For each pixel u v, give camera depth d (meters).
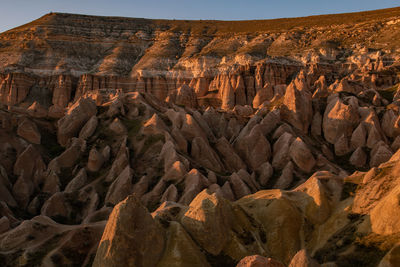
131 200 25.66
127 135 58.44
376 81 91.56
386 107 67.56
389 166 30.38
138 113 64.00
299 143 54.72
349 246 24.52
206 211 28.30
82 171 51.34
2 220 34.44
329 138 65.00
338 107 65.31
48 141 61.84
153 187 47.34
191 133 57.59
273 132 63.50
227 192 43.91
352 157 58.53
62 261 28.89
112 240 24.31
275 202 31.61
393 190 24.97
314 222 30.11
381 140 58.47
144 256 24.92
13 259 28.84
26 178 51.69
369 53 133.12
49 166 54.12
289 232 29.44
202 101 124.19
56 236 31.69
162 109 68.56
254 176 53.06
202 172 48.84
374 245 22.75
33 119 64.56
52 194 50.03
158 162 51.28
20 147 56.12
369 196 28.16
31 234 31.17
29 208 47.09
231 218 30.09
